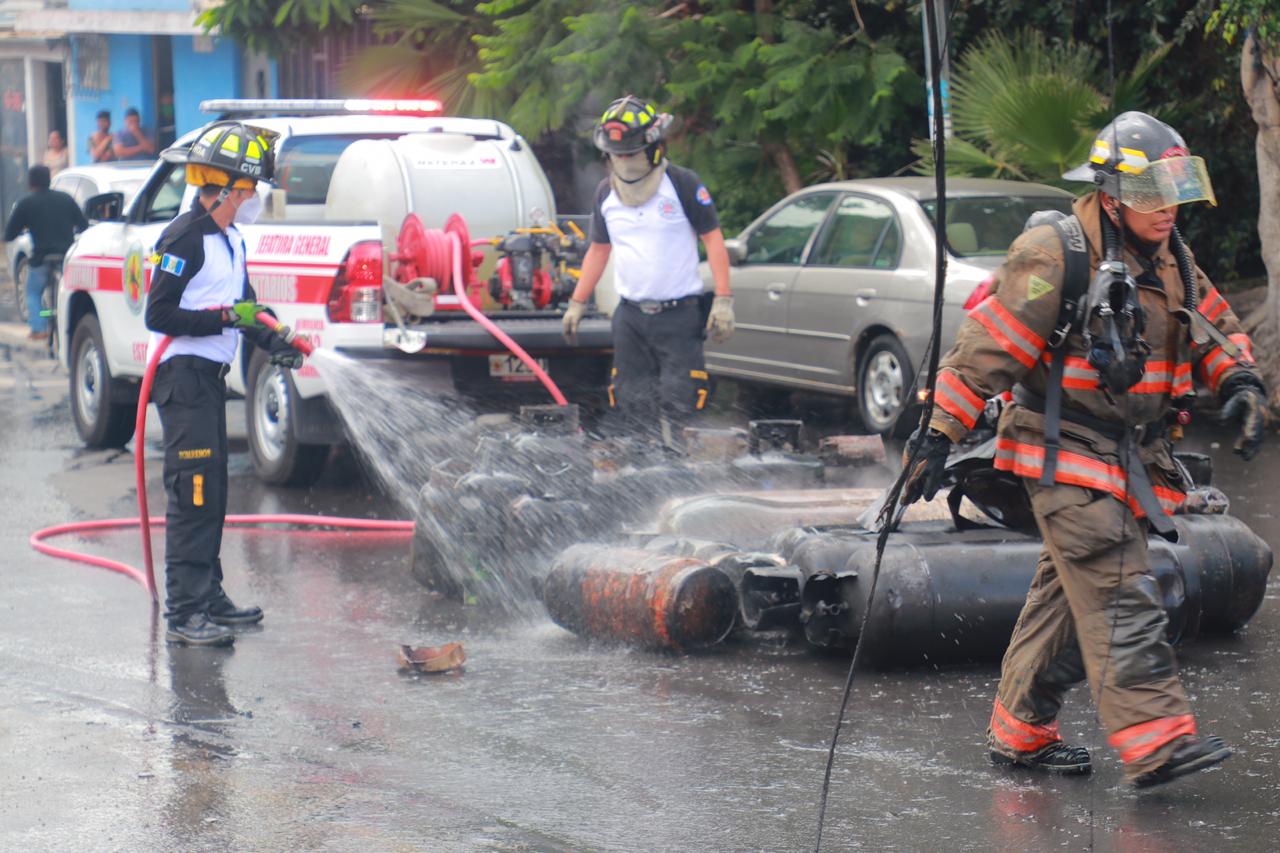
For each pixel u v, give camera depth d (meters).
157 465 14.91
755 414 17.52
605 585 8.65
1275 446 15.11
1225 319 6.51
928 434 6.10
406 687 8.01
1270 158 16.45
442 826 6.16
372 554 11.23
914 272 14.89
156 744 7.14
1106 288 5.98
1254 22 15.09
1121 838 5.94
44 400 19.23
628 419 11.57
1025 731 6.65
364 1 23.28
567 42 20.28
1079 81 18.25
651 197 11.23
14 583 10.32
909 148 21.23
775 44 19.89
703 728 7.30
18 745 7.11
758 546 9.39
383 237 13.52
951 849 5.87
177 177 15.38
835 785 6.56
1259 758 6.83
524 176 14.34
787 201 17.00
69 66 37.25
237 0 23.53
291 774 6.75
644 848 5.94
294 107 14.86
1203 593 8.55
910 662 8.10
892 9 20.44
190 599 8.89
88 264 15.45
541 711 7.58
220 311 8.79
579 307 11.85
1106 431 6.23
